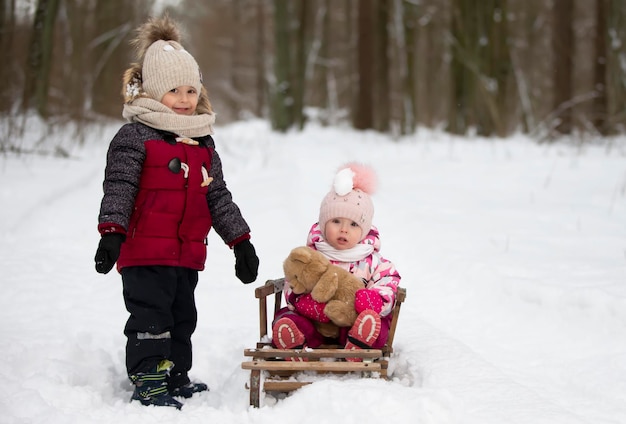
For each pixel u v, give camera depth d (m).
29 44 14.79
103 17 17.81
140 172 3.71
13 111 14.57
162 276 3.73
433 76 26.78
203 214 3.91
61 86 16.70
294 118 21.48
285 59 21.34
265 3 37.22
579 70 28.75
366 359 3.84
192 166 3.82
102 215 3.52
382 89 20.95
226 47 40.66
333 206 4.18
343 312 3.92
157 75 3.86
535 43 27.58
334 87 31.59
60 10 16.86
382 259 4.24
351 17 29.39
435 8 23.47
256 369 3.51
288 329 3.86
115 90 17.73
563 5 20.48
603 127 19.22
